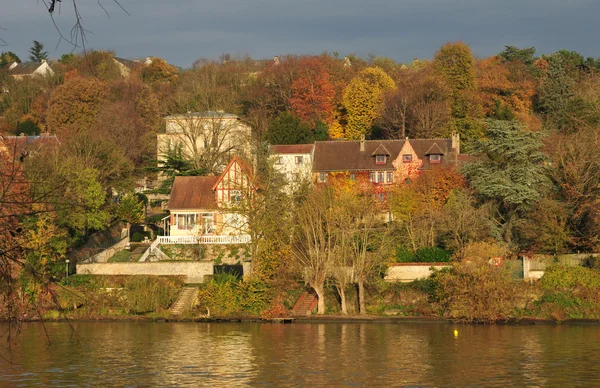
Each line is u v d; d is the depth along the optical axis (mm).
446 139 106688
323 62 145625
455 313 71000
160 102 136125
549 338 62781
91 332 67125
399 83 141750
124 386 46844
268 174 84875
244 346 60094
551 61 139625
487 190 80688
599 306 70688
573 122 108750
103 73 145375
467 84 134875
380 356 55750
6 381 48062
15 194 20672
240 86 150000
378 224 81375
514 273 74875
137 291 74312
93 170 81375
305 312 75125
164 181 102812
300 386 46656
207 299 74875
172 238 86625
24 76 148000
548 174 82875
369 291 76312
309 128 122438
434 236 80812
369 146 107438
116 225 94125
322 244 74938
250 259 81312
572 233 76938
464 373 49750
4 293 21438
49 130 123188
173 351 58031
